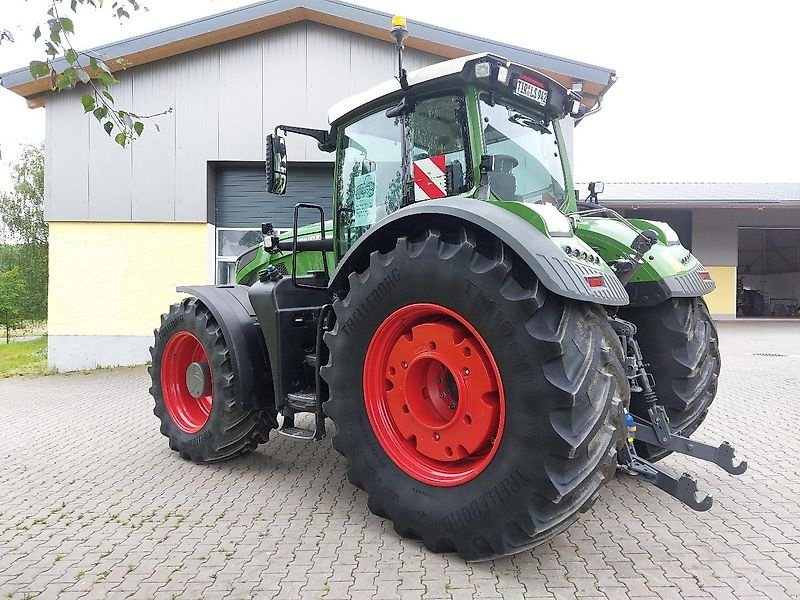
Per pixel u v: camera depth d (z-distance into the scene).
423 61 10.62
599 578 2.75
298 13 10.28
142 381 9.41
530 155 3.75
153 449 5.12
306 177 11.08
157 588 2.71
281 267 5.25
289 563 2.93
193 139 10.77
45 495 3.96
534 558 2.96
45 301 23.67
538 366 2.61
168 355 4.89
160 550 3.10
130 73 10.71
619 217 4.32
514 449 2.68
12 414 6.76
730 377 8.56
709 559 2.94
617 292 2.89
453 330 2.96
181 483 4.18
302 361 4.12
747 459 4.58
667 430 3.32
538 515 2.65
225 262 11.29
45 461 4.77
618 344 2.89
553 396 2.57
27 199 27.25
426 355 3.06
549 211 2.95
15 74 10.20
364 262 3.47
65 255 10.94
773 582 2.71
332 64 10.67
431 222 3.11
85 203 10.87
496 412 2.82
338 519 3.50
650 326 3.88
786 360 10.36
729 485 4.01
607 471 2.73
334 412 3.36
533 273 2.78
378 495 3.21
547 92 3.62
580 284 2.66
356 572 2.82
